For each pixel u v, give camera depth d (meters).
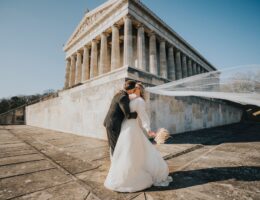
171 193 2.51
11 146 6.42
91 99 9.52
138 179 2.62
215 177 3.16
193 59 29.97
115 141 2.85
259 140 7.70
